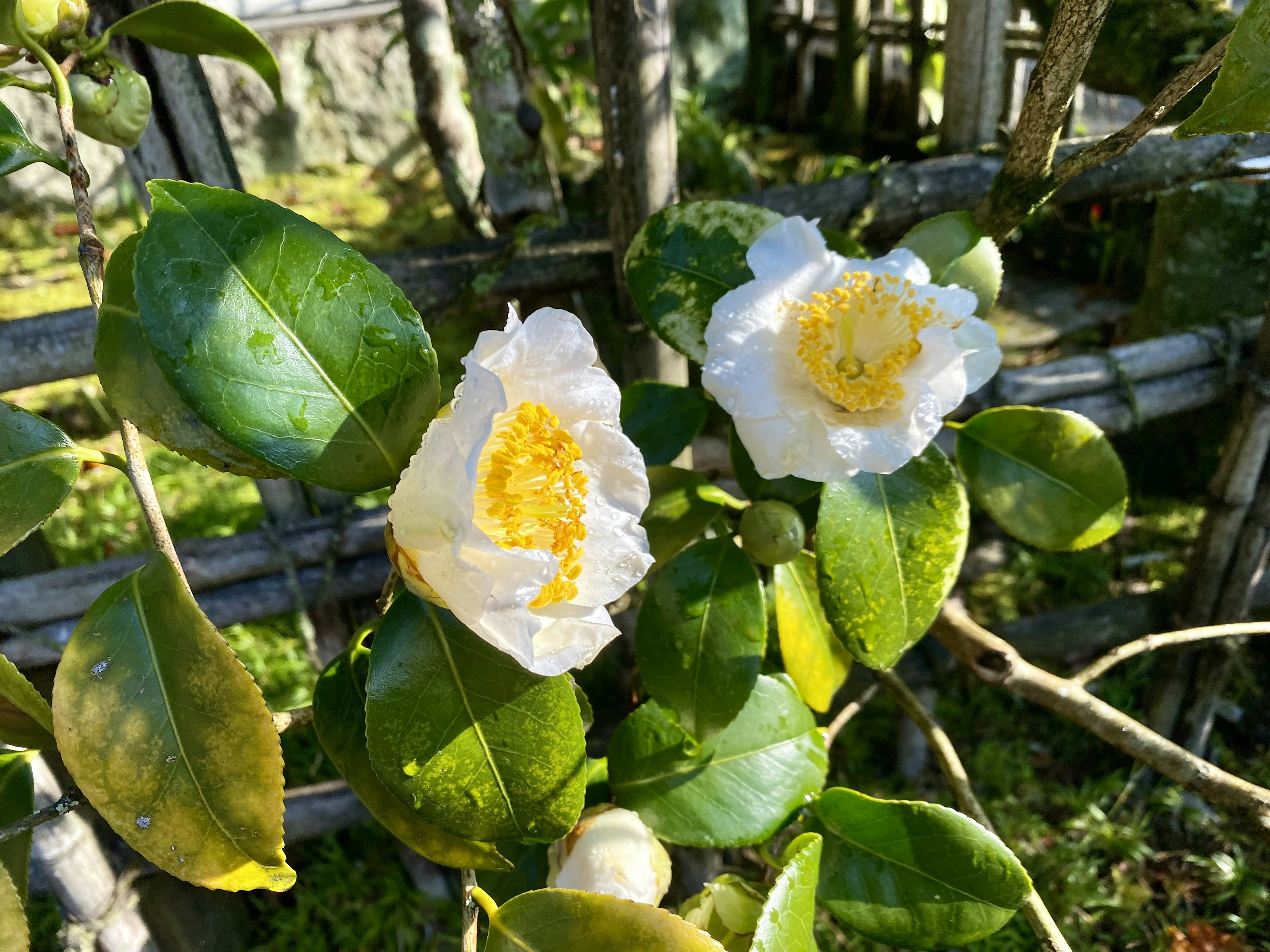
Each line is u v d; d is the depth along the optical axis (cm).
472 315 62
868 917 31
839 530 28
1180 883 52
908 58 89
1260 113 20
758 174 92
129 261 21
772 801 32
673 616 30
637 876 29
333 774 55
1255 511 47
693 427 35
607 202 42
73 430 76
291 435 20
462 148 64
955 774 38
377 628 25
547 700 23
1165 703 55
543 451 20
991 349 27
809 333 26
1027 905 32
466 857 25
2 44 22
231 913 50
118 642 20
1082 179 41
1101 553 64
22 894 22
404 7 60
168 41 26
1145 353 48
